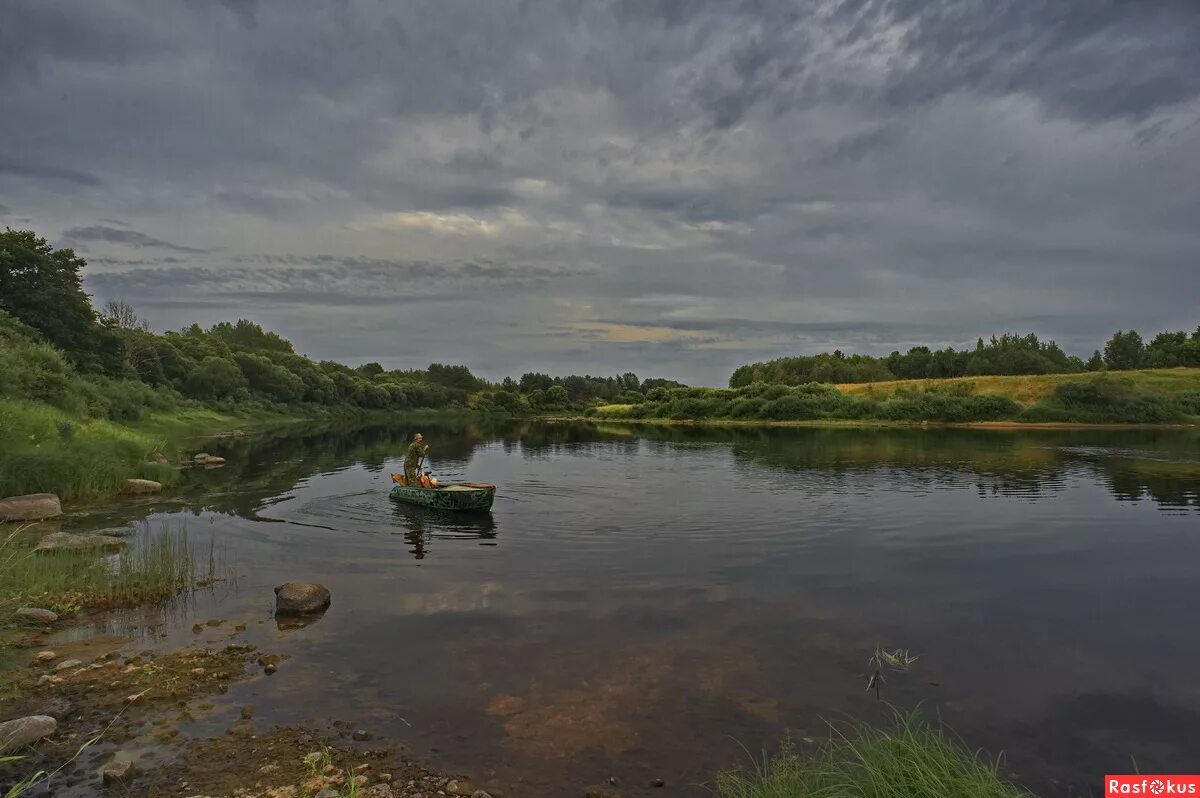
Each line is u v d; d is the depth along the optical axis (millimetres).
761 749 7297
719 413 92312
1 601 10773
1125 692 8859
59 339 56938
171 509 21109
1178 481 28812
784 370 129250
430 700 8344
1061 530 18672
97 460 24109
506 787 6578
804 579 13773
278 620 11148
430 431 76562
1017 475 31031
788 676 9141
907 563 15094
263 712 8008
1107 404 73312
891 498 24172
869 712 8180
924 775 6199
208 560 14891
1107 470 32812
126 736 7445
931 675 9266
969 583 13617
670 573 14117
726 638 10477
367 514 20578
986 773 6402
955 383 87688
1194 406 73375
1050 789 6742
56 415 36312
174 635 10469
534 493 25562
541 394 141375
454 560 15078
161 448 35250
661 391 109688
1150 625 11320
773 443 52344
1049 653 10102
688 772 6867
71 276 61188
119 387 57781
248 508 21391
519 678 8984
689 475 31312
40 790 6414
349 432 72312
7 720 7711
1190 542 17297
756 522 19625
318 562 14828
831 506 22484
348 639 10320
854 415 81188
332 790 6438
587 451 45906
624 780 6719
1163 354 109375
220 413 83062
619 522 19562
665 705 8273
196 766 6852
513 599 12305
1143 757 7328
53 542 15578
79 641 10211
